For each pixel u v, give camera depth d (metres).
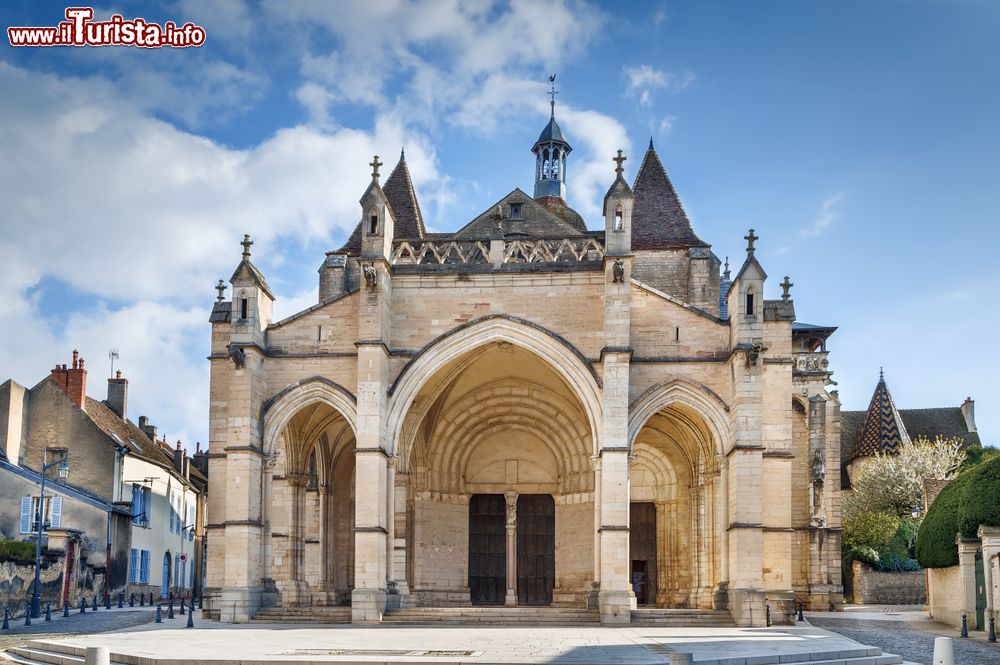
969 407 73.75
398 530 37.16
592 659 20.08
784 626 33.00
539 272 35.69
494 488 42.84
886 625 34.47
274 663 19.25
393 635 26.62
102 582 47.28
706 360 35.12
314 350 35.97
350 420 35.41
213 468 36.91
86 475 50.00
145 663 19.70
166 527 57.94
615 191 34.91
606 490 33.19
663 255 45.75
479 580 42.59
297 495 39.72
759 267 34.31
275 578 39.19
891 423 65.56
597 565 33.84
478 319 35.50
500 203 46.72
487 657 20.30
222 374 37.69
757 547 32.84
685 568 41.34
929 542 36.97
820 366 46.22
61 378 51.72
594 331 35.25
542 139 56.53
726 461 34.69
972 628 32.38
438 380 37.66
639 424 34.78
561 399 41.97
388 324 35.53
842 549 55.00
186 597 62.72
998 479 32.19
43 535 44.16
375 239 35.06
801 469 45.28
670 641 25.00
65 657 21.81
